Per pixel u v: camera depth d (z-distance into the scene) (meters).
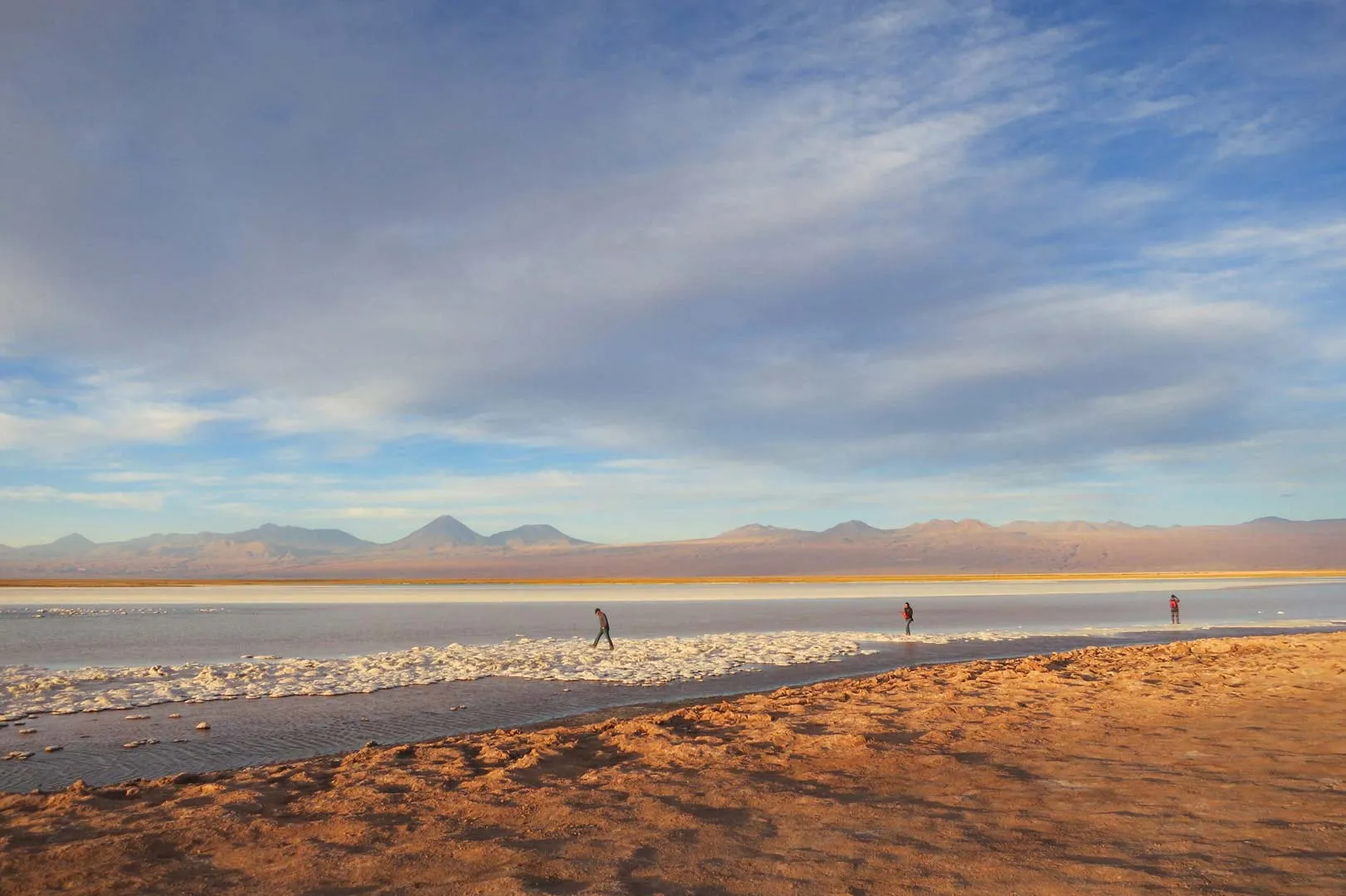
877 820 7.99
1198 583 117.62
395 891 6.33
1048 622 45.75
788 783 9.70
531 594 95.56
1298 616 51.12
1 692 20.59
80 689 21.09
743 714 14.77
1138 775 9.48
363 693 20.66
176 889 6.51
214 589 119.69
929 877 6.24
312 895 6.32
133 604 73.31
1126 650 26.78
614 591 106.56
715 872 6.52
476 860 7.00
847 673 24.72
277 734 15.84
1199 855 6.53
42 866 7.09
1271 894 5.60
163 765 13.52
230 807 9.02
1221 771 9.52
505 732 14.76
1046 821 7.73
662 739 12.49
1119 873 6.14
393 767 11.25
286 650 32.25
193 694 20.31
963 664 25.09
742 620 48.97
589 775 10.27
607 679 23.02
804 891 6.02
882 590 100.00
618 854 7.07
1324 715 13.03
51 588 123.38
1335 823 7.24
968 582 139.50
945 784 9.45
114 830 8.19
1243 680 17.42
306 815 8.73
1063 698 15.83
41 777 12.77
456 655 28.94
